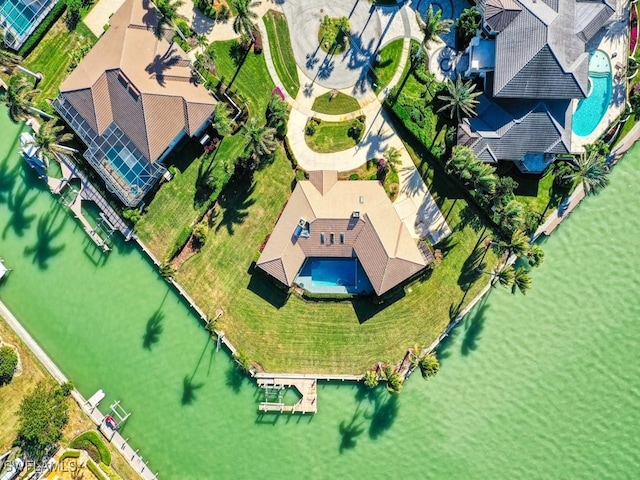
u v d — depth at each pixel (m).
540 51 55.62
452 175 63.19
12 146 66.44
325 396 65.19
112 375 66.31
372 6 63.00
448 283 64.19
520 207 57.88
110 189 63.34
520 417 64.94
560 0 56.66
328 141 63.72
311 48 63.47
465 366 65.12
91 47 63.72
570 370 64.81
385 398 65.12
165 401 66.00
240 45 63.69
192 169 64.31
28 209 66.50
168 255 64.75
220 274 64.88
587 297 64.88
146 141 60.31
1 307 66.12
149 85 59.31
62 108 62.31
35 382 65.50
